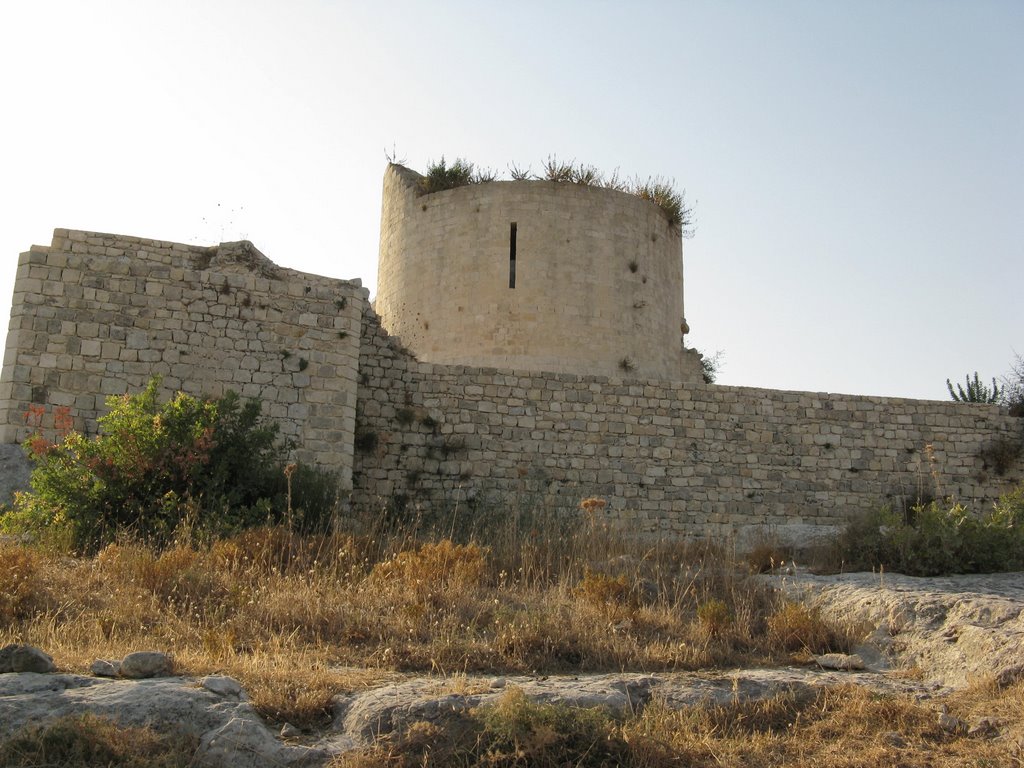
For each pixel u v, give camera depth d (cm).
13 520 1441
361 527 1716
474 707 759
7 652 796
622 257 3045
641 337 3039
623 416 2292
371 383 2153
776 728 833
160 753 673
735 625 1143
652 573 1442
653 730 781
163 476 1516
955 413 2520
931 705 870
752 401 2394
